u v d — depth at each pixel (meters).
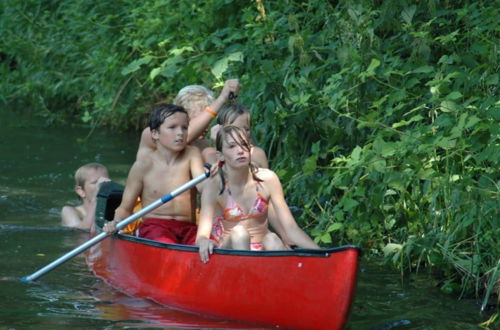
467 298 17.09
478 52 19.41
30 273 18.44
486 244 17.55
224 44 25.75
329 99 20.67
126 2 33.97
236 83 19.72
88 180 22.70
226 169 16.83
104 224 19.33
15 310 15.95
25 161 30.09
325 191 19.41
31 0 41.44
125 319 15.57
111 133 36.44
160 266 16.72
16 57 43.50
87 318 15.57
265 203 16.88
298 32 20.95
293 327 15.07
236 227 16.38
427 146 17.22
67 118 40.66
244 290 15.49
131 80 34.50
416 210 18.70
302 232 16.64
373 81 19.97
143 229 18.81
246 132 18.12
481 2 20.11
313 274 14.77
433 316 16.03
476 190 16.84
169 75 24.19
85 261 19.58
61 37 39.84
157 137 18.75
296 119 21.41
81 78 38.69
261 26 23.80
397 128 20.22
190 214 18.97
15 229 21.91
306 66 20.75
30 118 40.34
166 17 29.44
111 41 34.69
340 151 21.89
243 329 15.23
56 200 24.84
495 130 16.33
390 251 18.00
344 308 14.48
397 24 20.34
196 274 16.09
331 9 22.75
